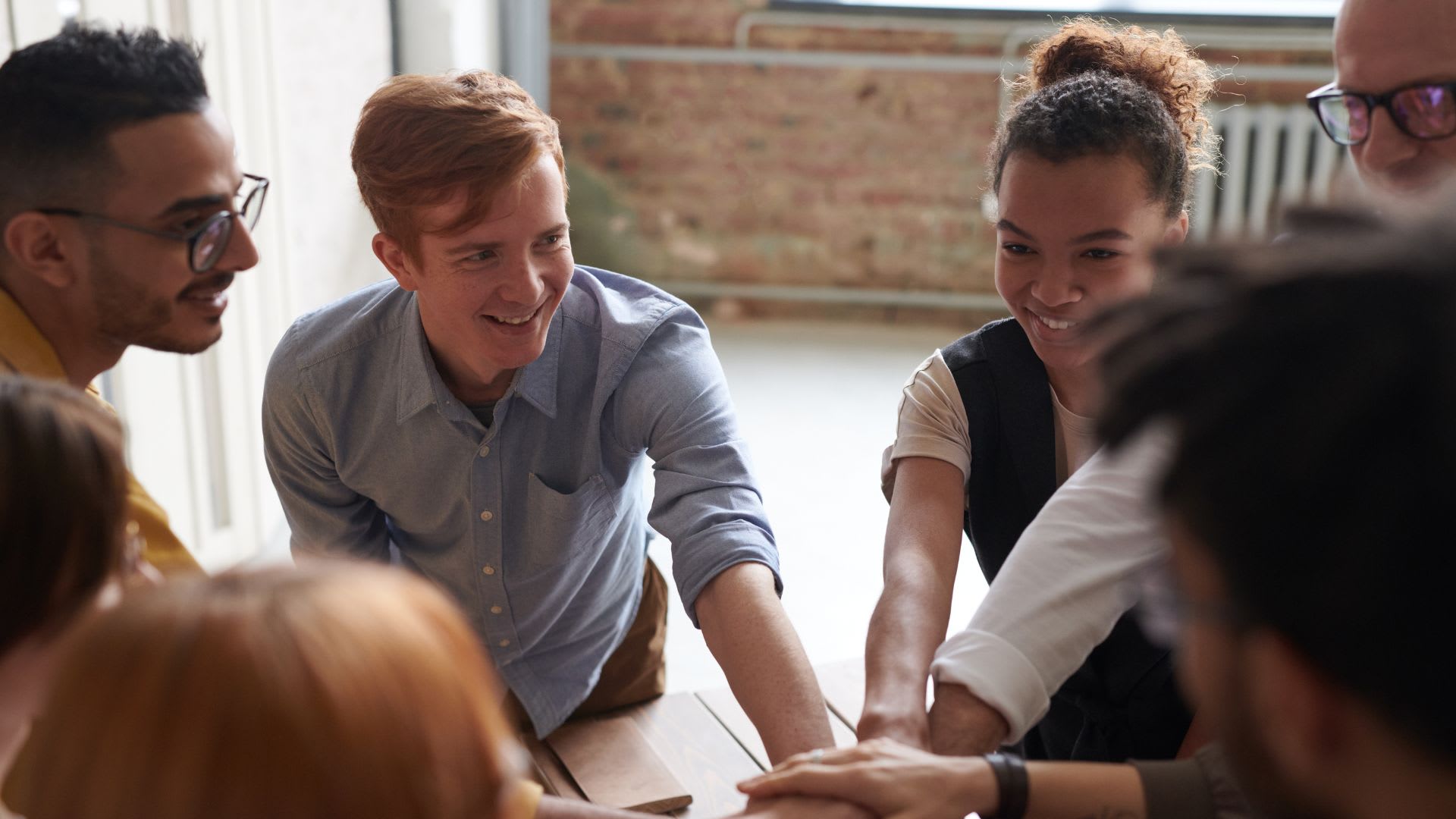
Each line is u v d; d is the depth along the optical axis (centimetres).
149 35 115
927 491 132
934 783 102
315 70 365
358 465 152
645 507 172
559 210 132
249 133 311
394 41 450
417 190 126
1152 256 51
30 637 71
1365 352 43
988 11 530
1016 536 136
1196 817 98
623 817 105
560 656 168
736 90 548
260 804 49
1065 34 134
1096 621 114
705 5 540
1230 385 45
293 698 49
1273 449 44
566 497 151
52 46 112
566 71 548
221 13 293
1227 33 525
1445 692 43
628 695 180
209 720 49
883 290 567
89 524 71
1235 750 51
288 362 149
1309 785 49
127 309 117
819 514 357
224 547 306
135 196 112
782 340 532
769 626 130
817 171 555
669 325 151
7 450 69
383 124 128
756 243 565
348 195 404
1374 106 115
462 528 155
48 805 51
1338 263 45
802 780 106
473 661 56
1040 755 147
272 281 328
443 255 129
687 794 156
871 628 123
